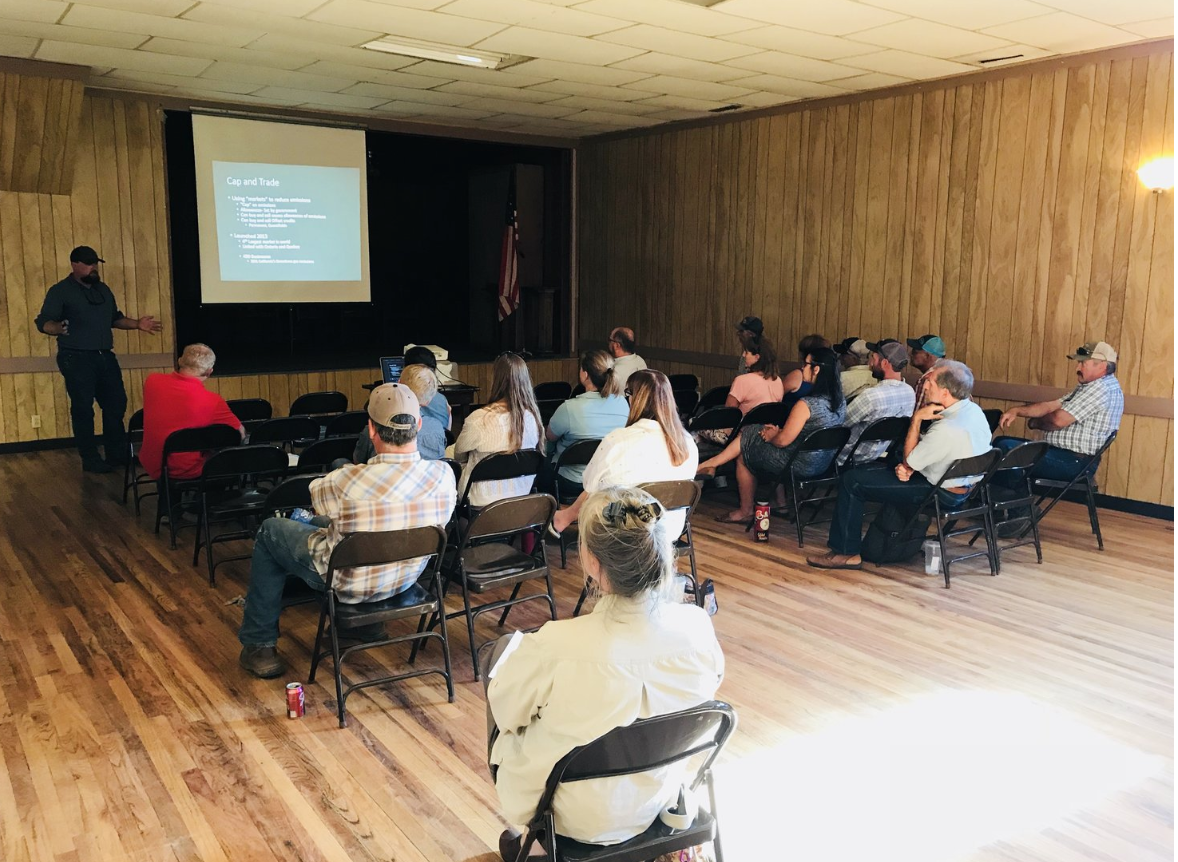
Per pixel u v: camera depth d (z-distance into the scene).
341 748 2.94
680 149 9.20
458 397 6.98
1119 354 5.92
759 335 5.84
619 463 3.52
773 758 2.89
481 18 5.19
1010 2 4.71
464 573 3.38
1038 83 6.17
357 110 8.76
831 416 5.21
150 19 5.32
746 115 8.41
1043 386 6.37
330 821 2.54
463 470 3.96
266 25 5.43
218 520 4.52
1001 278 6.54
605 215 10.32
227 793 2.67
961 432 4.38
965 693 3.35
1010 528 5.37
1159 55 5.52
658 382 3.63
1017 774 2.81
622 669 1.66
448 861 2.38
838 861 2.38
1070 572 4.74
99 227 7.79
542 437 4.34
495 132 9.93
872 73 6.60
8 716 3.12
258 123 8.63
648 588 1.67
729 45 5.77
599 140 10.26
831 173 7.69
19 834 2.46
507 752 1.80
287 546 3.23
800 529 5.17
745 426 5.50
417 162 12.67
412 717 3.16
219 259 8.66
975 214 6.66
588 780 1.72
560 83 7.18
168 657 3.62
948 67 6.35
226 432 4.83
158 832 2.48
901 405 5.26
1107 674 3.52
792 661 3.62
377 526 3.04
